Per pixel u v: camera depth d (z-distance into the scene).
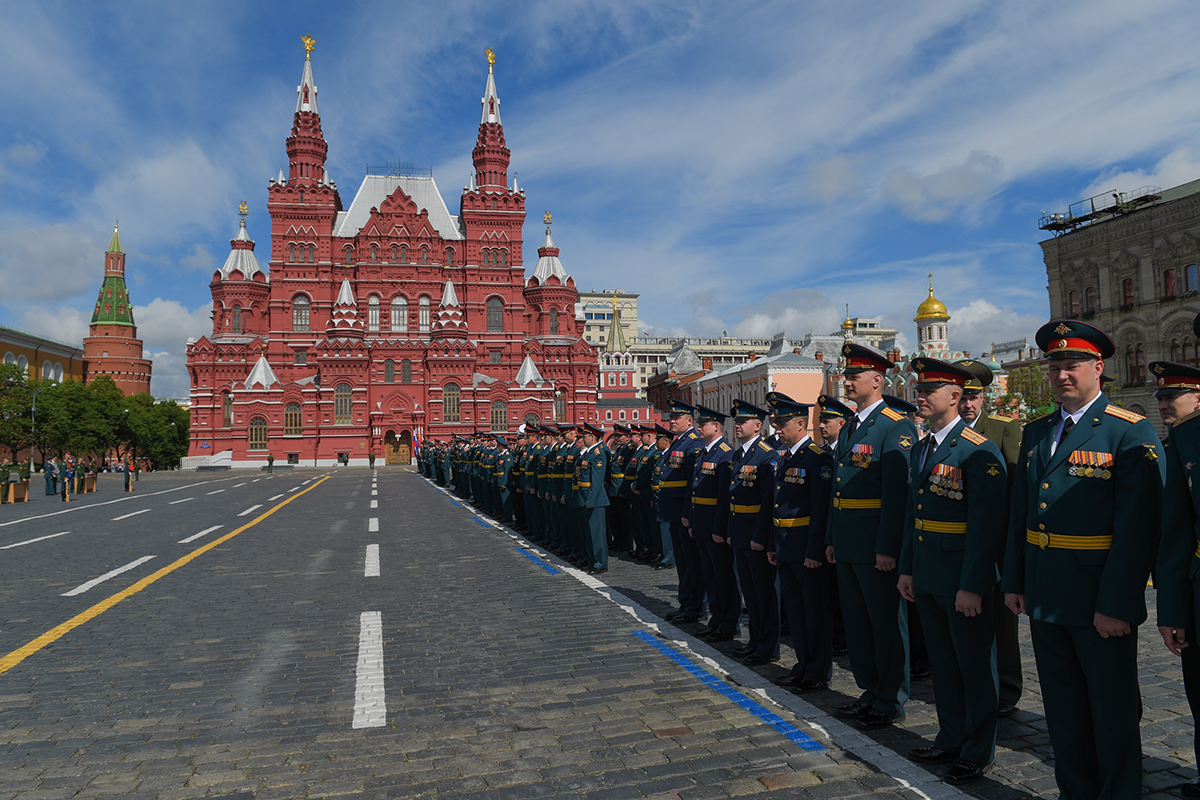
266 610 10.61
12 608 10.88
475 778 5.21
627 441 16.75
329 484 46.44
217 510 27.53
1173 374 5.41
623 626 9.46
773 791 4.95
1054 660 4.68
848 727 6.11
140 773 5.40
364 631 9.36
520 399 88.00
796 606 7.15
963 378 5.59
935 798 4.85
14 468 35.75
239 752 5.75
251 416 82.56
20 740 6.04
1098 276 47.59
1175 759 5.36
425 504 29.36
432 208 96.44
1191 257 42.34
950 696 5.43
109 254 142.62
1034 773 5.24
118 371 138.12
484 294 92.62
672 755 5.55
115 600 11.36
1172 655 7.89
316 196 88.81
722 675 7.46
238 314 89.06
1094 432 4.58
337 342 83.62
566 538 15.49
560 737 5.93
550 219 97.88
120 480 59.53
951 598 5.30
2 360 105.06
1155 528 4.35
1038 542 4.68
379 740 5.93
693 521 9.06
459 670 7.70
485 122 95.19
